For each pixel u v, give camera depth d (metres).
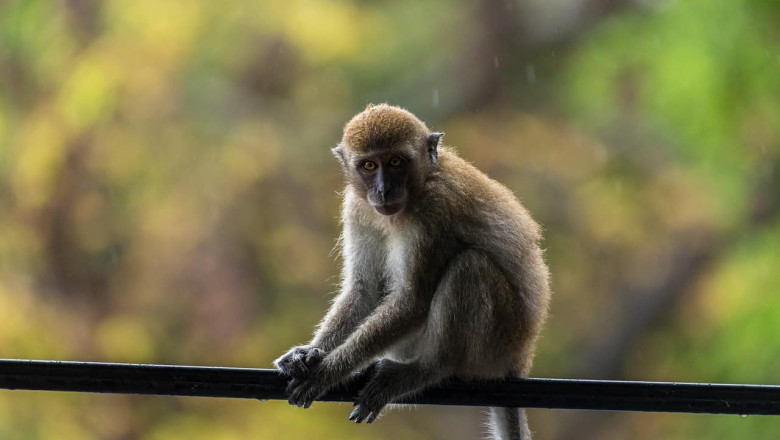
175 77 35.28
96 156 34.16
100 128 34.31
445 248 16.08
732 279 31.78
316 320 34.34
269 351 33.69
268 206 34.91
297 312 34.47
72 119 34.09
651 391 13.09
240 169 34.75
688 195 36.59
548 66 40.25
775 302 30.08
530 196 37.16
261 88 36.72
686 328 36.97
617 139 37.84
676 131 34.00
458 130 38.78
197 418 32.00
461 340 15.73
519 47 40.19
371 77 38.75
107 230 34.19
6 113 35.53
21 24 36.38
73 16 36.16
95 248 34.03
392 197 15.87
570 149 37.75
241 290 33.88
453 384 15.79
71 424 30.59
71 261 33.97
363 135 16.19
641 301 37.41
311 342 16.56
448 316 15.75
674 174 36.94
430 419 36.81
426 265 16.00
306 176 35.50
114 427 31.16
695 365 32.81
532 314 16.47
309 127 36.34
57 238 33.94
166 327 33.59
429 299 15.96
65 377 12.90
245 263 34.19
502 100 39.88
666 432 34.12
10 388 12.88
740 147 31.78
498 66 39.97
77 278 33.97
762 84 30.28
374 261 17.17
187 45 35.56
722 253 35.59
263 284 34.53
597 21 39.88
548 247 37.06
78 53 35.84
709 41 30.95
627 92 36.62
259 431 32.00
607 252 37.41
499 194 16.81
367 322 15.79
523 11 40.34
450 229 16.09
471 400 15.54
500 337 15.92
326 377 15.16
